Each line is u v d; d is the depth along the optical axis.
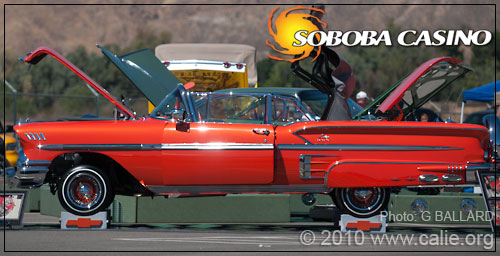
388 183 28.19
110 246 24.33
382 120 30.05
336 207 32.72
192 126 28.31
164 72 35.94
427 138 28.44
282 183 28.50
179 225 31.45
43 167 28.38
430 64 29.83
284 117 31.78
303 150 28.27
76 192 28.72
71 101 175.38
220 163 28.05
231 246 24.48
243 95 31.03
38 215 36.62
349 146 28.20
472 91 55.12
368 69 184.38
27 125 28.69
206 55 61.28
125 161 28.25
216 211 32.94
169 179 28.27
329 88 30.64
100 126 28.47
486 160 29.56
